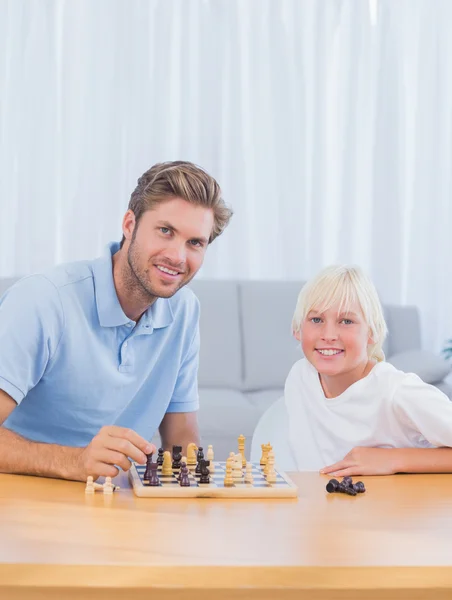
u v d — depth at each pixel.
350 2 4.44
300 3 4.38
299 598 0.96
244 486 1.33
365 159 4.50
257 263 4.41
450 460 1.53
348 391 1.67
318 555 1.01
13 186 4.23
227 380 3.89
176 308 1.75
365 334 1.70
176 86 4.33
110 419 1.67
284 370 3.96
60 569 0.94
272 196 4.40
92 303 1.60
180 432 1.86
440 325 4.59
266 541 1.06
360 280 1.70
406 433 1.64
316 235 4.41
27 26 4.21
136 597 0.95
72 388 1.62
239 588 0.96
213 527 1.13
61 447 1.41
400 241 4.49
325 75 4.41
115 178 4.27
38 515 1.16
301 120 4.40
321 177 4.41
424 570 0.98
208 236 1.53
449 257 4.58
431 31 4.52
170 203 1.49
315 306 1.68
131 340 1.66
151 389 1.75
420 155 4.54
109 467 1.33
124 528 1.11
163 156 4.31
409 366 3.65
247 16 4.36
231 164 4.35
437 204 4.55
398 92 4.49
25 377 1.52
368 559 1.00
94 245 4.27
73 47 4.23
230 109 4.34
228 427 3.35
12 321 1.52
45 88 4.22
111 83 4.26
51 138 4.23
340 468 1.52
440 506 1.28
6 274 4.23
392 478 1.48
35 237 4.21
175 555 0.99
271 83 4.38
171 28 4.30
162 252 1.50
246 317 4.00
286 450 1.88
